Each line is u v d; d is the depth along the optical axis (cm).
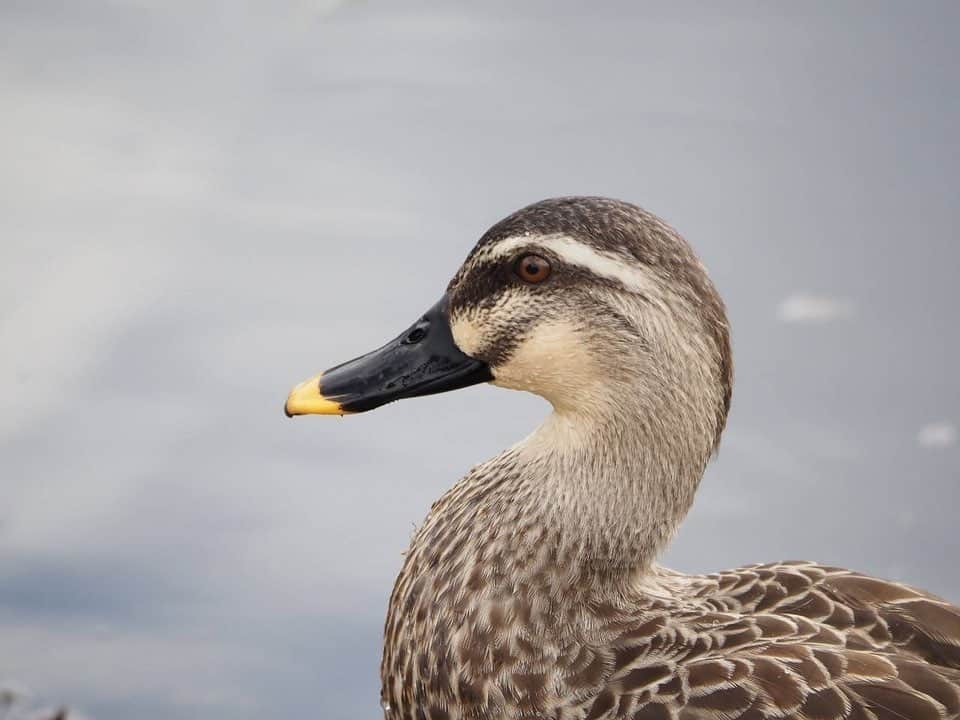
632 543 713
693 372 700
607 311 700
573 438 720
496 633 704
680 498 719
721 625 694
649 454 709
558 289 708
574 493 712
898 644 686
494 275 723
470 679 705
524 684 696
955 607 705
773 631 684
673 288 695
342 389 755
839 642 679
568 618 704
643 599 720
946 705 645
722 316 707
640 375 701
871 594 712
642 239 697
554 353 713
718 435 721
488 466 748
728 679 659
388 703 759
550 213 713
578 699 688
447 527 738
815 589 716
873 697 647
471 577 714
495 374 739
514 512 718
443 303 757
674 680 667
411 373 752
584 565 709
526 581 708
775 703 650
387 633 757
